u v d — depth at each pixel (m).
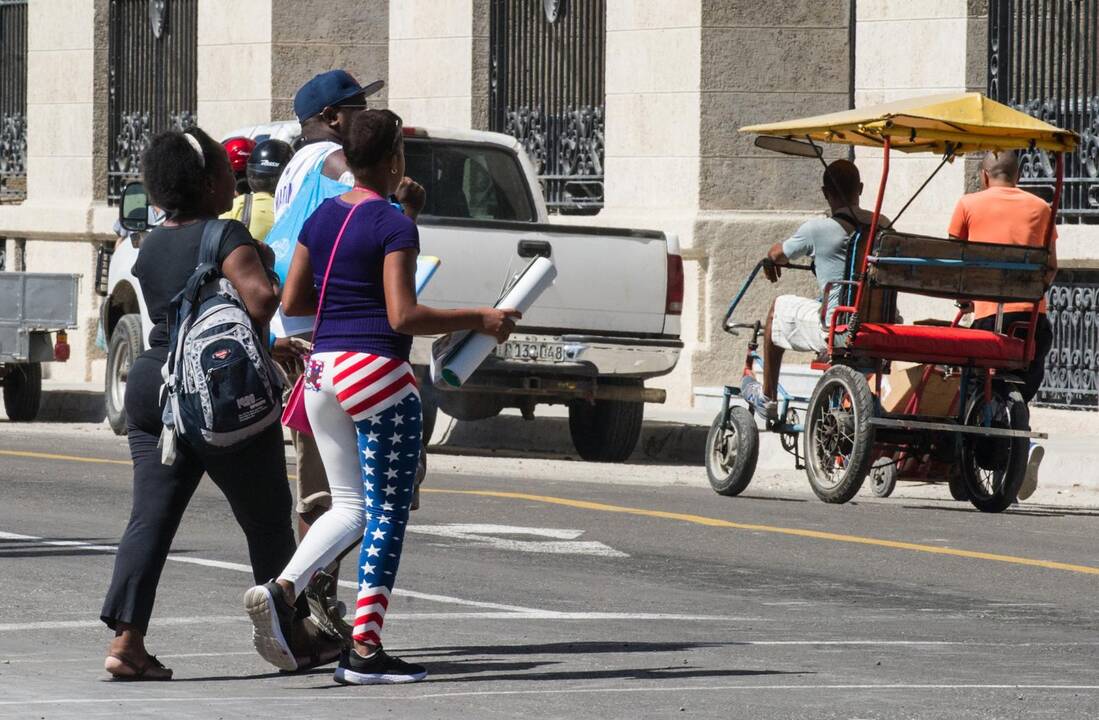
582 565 29.58
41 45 82.00
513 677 20.61
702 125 60.50
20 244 83.19
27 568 28.48
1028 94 55.28
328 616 21.31
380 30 75.31
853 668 21.31
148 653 20.95
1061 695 19.78
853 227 38.53
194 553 30.00
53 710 18.53
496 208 48.22
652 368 46.03
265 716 18.31
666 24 61.19
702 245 60.06
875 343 37.00
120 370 53.81
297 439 23.16
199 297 20.36
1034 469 38.97
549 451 52.72
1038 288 37.81
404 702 19.16
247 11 74.81
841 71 61.44
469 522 34.19
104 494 38.03
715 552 31.25
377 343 19.97
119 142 80.06
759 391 39.69
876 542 32.69
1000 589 28.03
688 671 21.02
